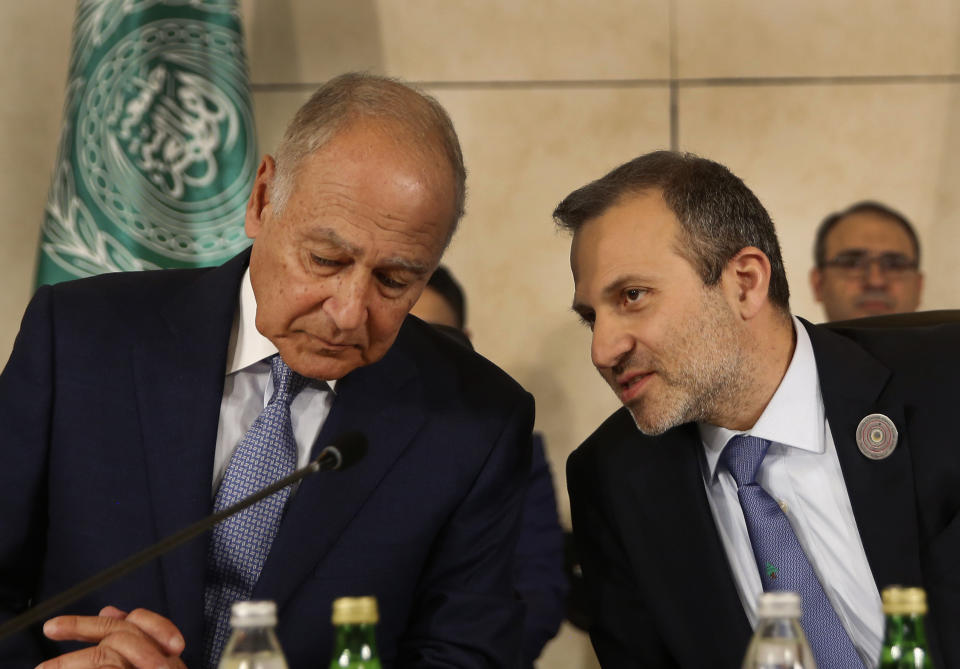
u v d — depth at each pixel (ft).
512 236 35.06
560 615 27.55
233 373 18.07
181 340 18.03
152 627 14.26
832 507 19.02
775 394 18.95
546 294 35.09
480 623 17.70
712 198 18.29
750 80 35.14
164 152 27.40
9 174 33.01
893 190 35.06
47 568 17.39
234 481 17.12
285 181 16.17
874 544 18.24
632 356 18.12
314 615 16.98
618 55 35.14
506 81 35.04
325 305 15.93
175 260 27.02
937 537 18.12
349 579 17.33
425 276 16.53
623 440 20.30
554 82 35.12
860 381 19.10
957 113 35.04
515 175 35.04
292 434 17.53
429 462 18.19
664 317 17.92
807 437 18.92
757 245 18.61
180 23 28.02
